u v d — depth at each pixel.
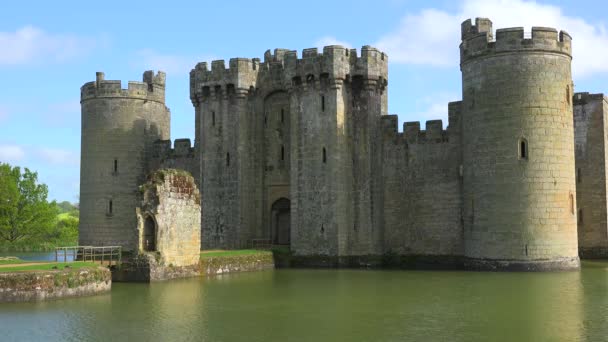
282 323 25.95
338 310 28.77
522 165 41.28
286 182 52.84
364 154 49.91
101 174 58.12
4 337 23.50
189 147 58.12
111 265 37.62
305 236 49.12
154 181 38.28
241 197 52.44
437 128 49.22
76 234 98.50
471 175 43.62
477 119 42.97
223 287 35.88
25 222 80.50
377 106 50.75
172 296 32.44
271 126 53.59
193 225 40.75
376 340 23.03
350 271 45.44
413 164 49.81
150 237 38.25
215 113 53.56
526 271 40.91
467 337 23.34
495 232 41.91
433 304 30.11
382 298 32.06
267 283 37.88
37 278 30.17
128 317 27.06
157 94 60.53
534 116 41.31
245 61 52.94
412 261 49.16
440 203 48.72
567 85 42.47
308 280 39.41
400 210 50.00
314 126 49.22
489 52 42.38
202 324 25.75
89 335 23.84
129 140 58.22
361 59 49.88
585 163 52.09
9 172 80.69
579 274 39.84
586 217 51.97
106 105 58.31
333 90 48.84
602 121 51.78
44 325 25.36
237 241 52.28
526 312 27.81
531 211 41.09
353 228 49.38
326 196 48.62
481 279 38.34
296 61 50.06
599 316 26.75
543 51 41.59
